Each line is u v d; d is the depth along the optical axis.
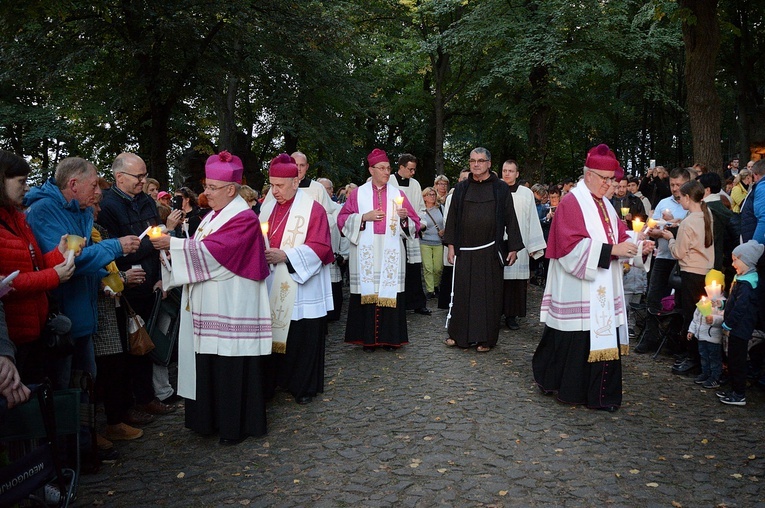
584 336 5.23
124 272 4.59
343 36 18.61
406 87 28.16
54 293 3.89
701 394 5.68
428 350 7.28
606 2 19.92
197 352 4.61
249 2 16.48
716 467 4.17
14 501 2.63
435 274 10.91
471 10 23.19
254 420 4.70
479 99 25.36
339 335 8.22
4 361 2.68
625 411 5.24
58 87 17.66
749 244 5.31
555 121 25.69
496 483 3.95
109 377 4.59
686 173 7.23
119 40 15.05
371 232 7.10
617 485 3.92
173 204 9.53
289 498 3.77
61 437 3.43
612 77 23.56
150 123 18.70
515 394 5.68
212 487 3.92
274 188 5.51
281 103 22.48
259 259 4.62
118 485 3.96
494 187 7.07
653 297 7.21
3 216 3.40
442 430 4.83
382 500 3.74
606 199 5.46
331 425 4.96
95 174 3.99
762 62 23.58
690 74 11.43
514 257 7.11
